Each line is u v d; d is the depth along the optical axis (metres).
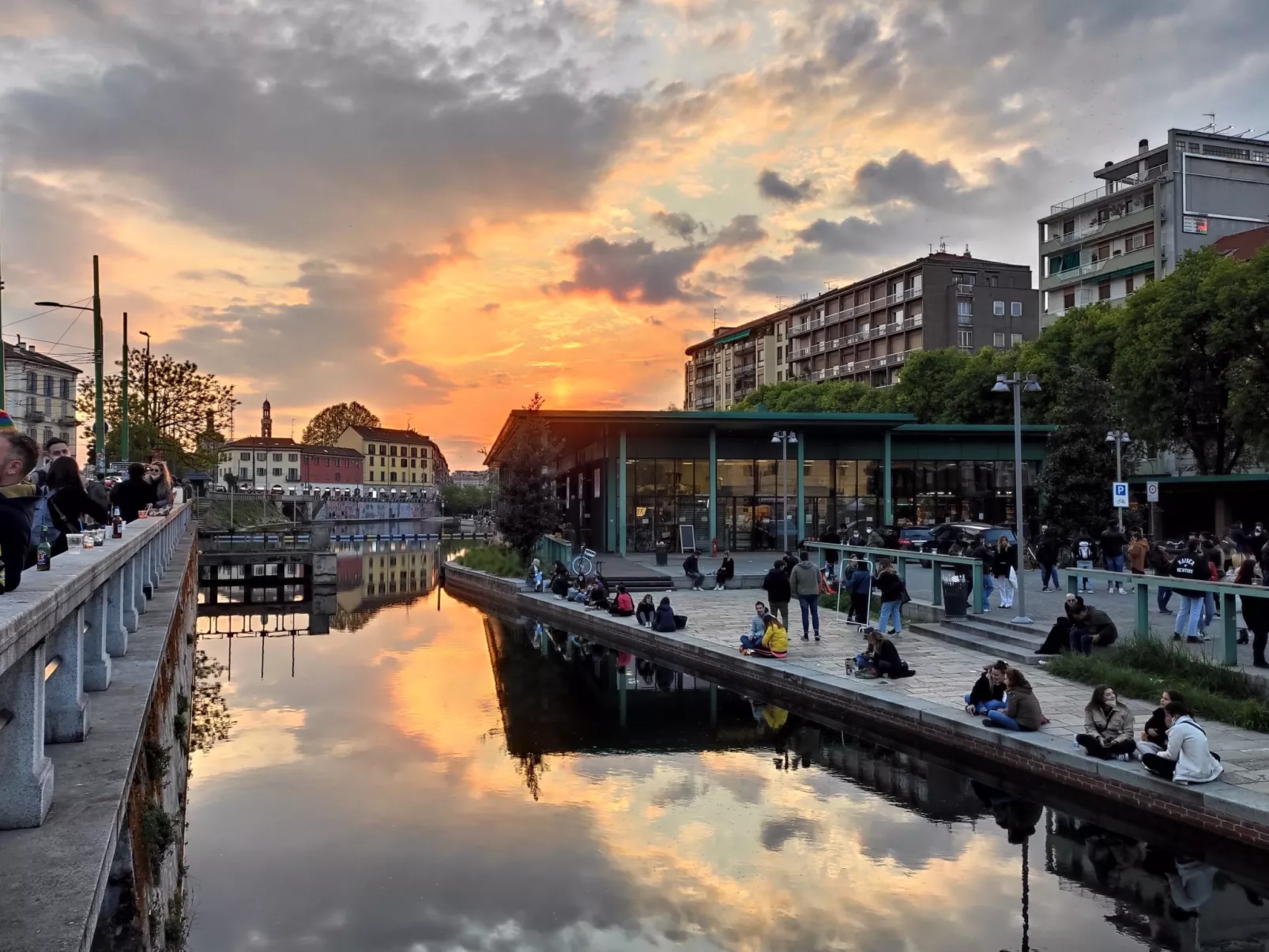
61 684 5.77
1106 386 32.78
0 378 12.95
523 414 34.09
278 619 31.84
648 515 36.19
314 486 113.25
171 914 7.27
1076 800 9.75
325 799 10.95
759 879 8.30
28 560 5.12
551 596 29.00
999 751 10.85
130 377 49.41
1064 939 6.96
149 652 8.87
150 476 16.23
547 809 10.41
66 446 7.47
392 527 114.50
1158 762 8.89
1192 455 40.66
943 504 38.47
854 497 37.81
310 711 16.33
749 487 37.00
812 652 16.97
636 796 10.89
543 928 7.36
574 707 16.19
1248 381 29.98
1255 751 9.70
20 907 3.54
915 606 19.59
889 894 7.90
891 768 11.97
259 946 7.08
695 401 108.44
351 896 8.00
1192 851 8.47
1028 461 38.88
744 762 12.39
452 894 8.04
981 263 70.25
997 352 54.41
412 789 11.31
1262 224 48.97
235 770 12.30
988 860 8.66
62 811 4.55
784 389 70.75
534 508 35.12
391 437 133.38
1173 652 12.82
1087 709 10.12
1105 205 53.00
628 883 8.23
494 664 21.20
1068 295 55.69
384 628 28.67
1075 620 14.52
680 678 18.45
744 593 26.42
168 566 18.47
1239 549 19.23
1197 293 31.94
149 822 6.70
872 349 76.00
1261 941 6.87
